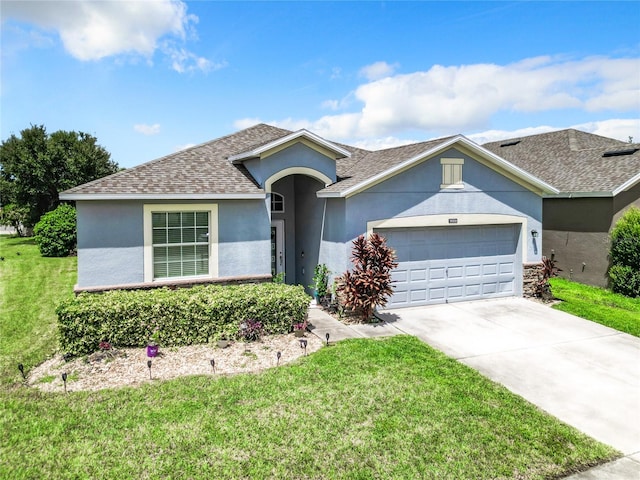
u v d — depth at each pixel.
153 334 9.83
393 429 6.69
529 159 23.42
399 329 11.82
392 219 13.45
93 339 9.44
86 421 6.76
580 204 18.09
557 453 6.24
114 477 5.50
